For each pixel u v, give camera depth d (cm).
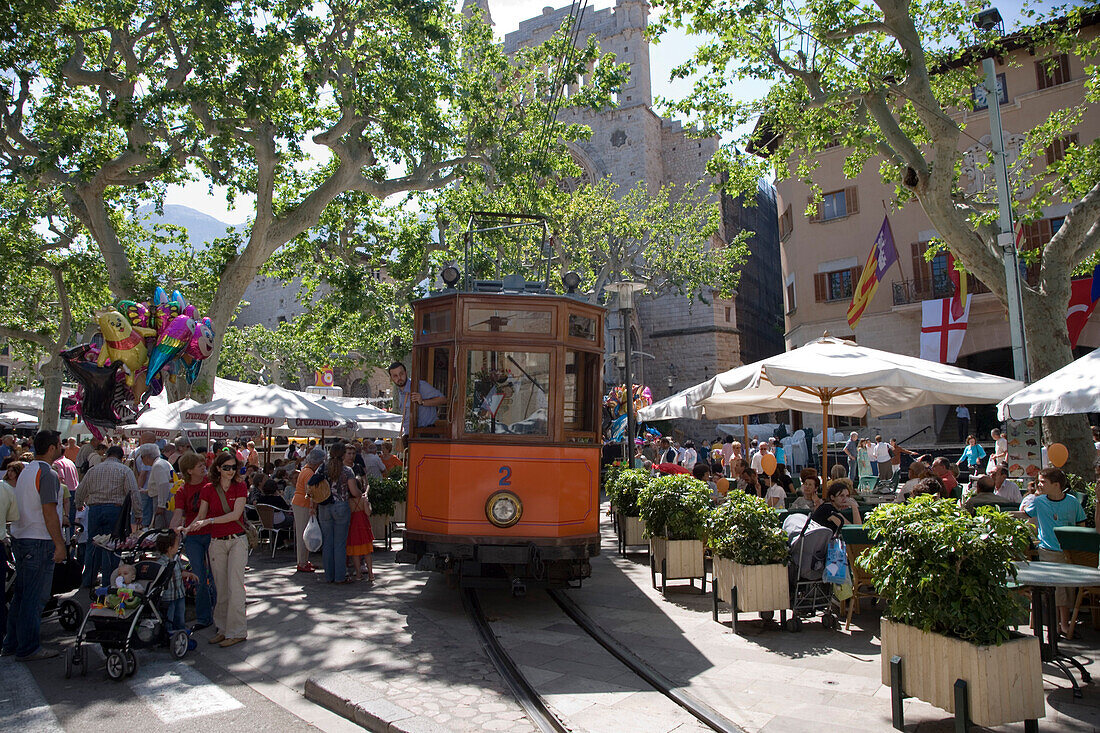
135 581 661
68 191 1898
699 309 5078
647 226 3369
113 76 1805
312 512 1063
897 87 1320
